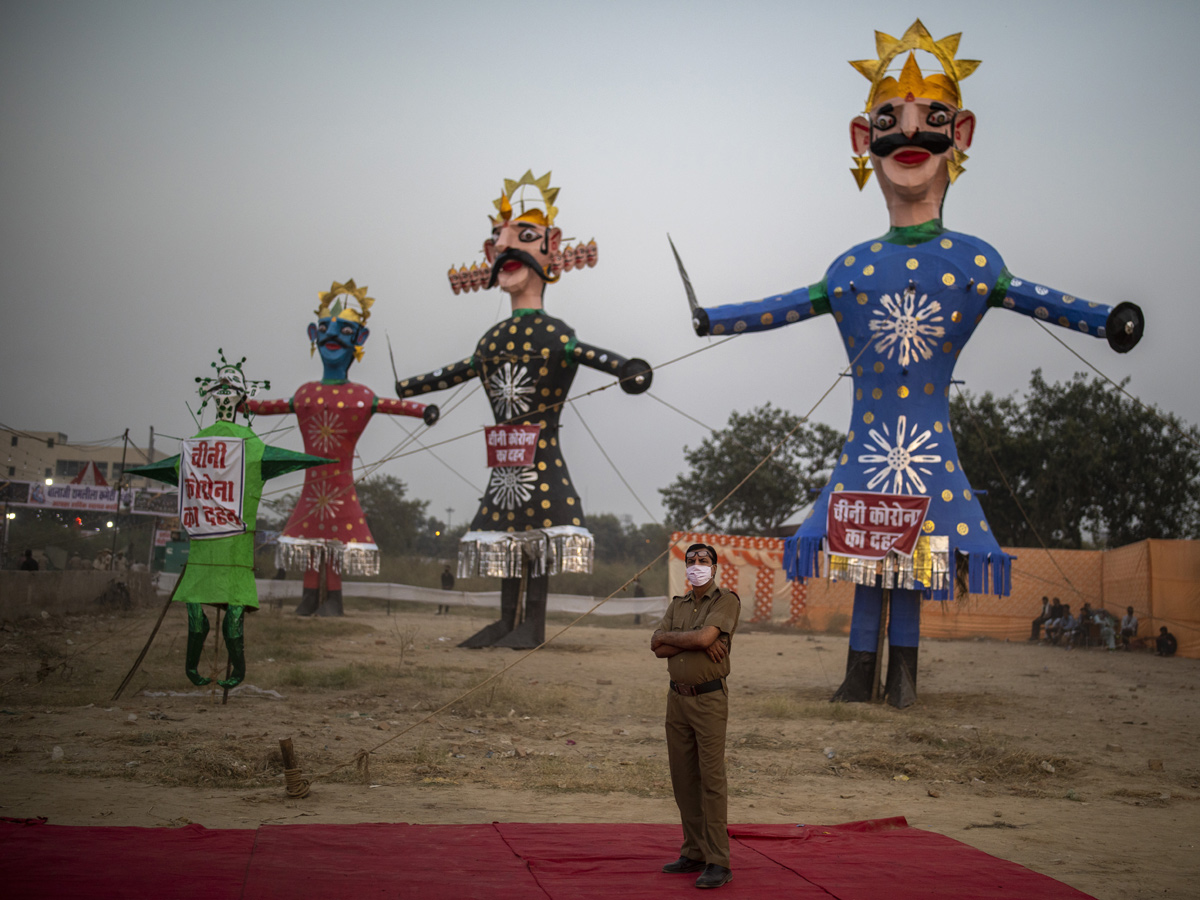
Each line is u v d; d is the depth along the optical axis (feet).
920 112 52.08
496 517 77.41
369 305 100.58
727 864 17.88
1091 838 24.02
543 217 78.95
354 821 22.81
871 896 17.28
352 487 97.35
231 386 46.14
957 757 36.01
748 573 107.14
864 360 53.57
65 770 27.37
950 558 50.31
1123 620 92.48
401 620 104.68
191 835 19.92
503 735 38.32
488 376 79.05
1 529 119.96
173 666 54.60
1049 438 131.34
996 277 52.06
